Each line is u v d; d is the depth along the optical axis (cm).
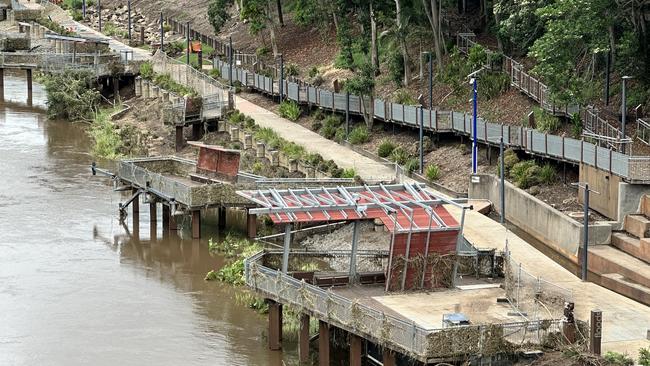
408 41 12300
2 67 13950
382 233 8388
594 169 8381
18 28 16388
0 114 13262
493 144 9494
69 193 10094
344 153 10444
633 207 8069
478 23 12231
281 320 6806
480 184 9069
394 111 10581
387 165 9950
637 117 9319
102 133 12088
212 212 9425
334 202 6800
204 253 8600
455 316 6003
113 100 13500
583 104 9525
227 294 7788
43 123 12862
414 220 6700
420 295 6600
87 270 8231
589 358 5781
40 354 6856
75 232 9050
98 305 7569
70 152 11550
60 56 13688
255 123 11456
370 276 6812
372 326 6019
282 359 6694
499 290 6694
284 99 12250
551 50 9425
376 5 11931
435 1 11612
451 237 6700
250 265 6781
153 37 15938
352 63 12444
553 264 7562
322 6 13762
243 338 7012
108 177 10619
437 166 9762
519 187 8906
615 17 9412
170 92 12625
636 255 7681
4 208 9606
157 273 8188
